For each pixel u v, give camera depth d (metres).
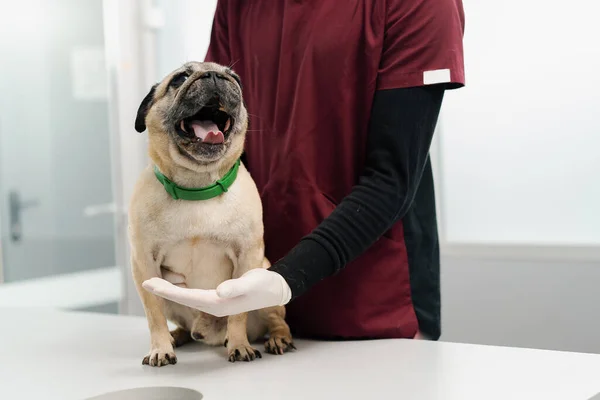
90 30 3.48
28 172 3.46
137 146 3.54
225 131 1.32
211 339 1.43
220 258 1.37
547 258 2.57
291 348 1.36
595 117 2.52
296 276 1.21
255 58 1.58
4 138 3.41
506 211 2.74
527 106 2.66
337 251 1.26
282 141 1.52
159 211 1.31
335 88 1.44
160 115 1.32
